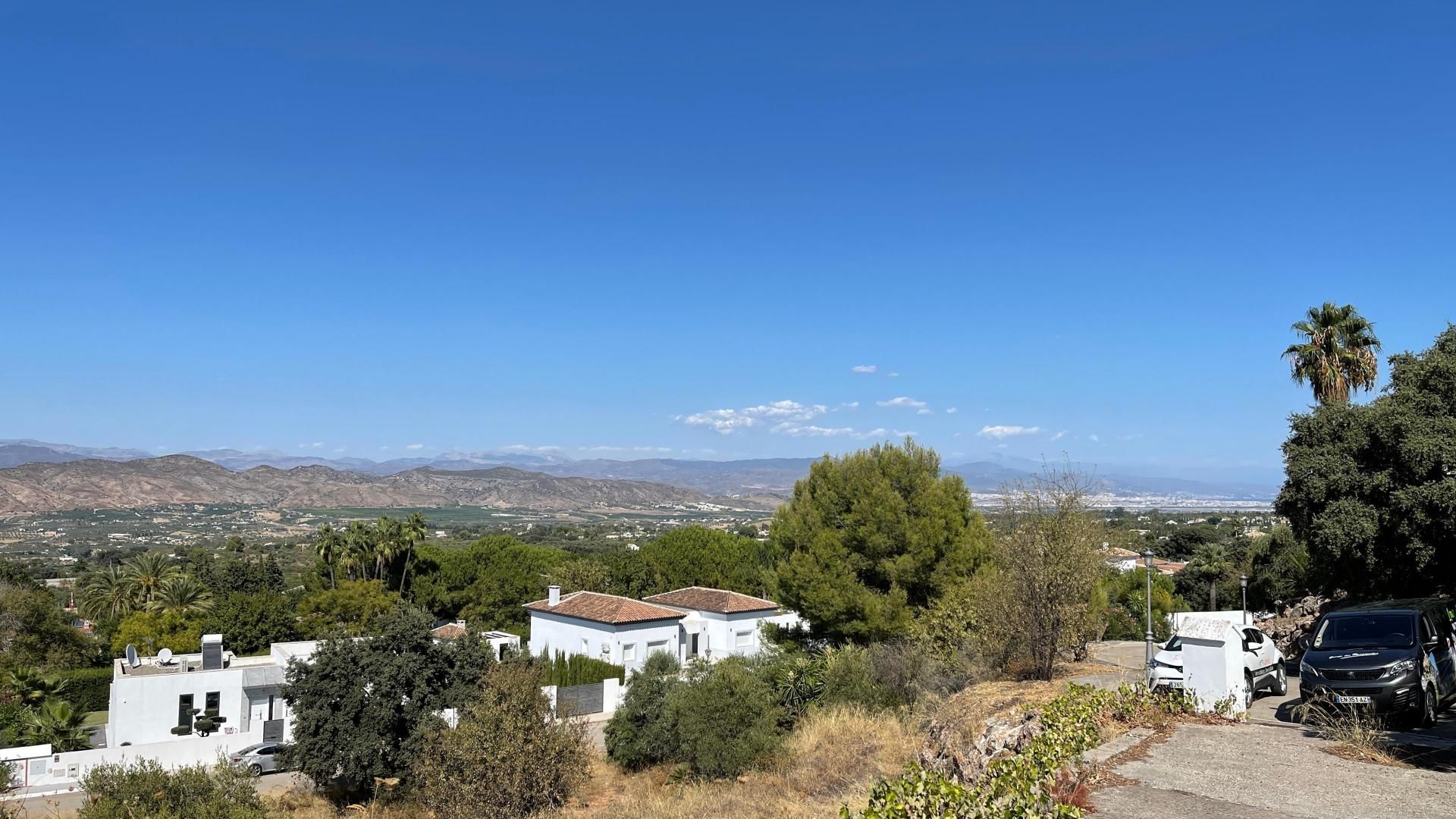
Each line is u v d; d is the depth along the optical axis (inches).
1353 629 518.6
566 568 2397.9
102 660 2282.2
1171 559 3097.9
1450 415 714.2
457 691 1029.8
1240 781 343.3
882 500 1095.6
